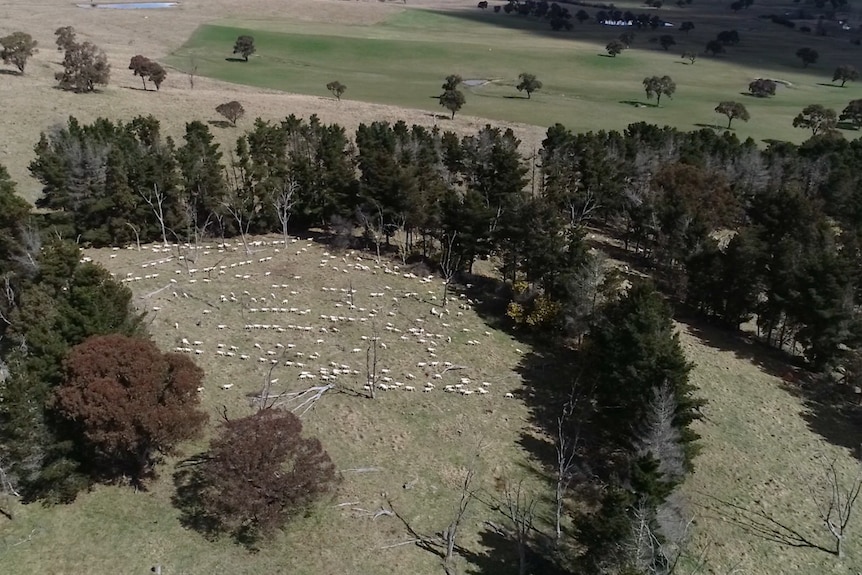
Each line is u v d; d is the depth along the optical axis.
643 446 49.00
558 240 71.12
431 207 81.12
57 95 116.12
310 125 109.88
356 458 50.84
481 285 79.31
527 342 69.62
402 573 41.91
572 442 55.31
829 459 58.22
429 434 54.47
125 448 43.97
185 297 70.69
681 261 83.44
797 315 72.75
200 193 86.12
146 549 41.81
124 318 52.03
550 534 46.25
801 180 108.06
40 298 55.38
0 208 60.44
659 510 43.75
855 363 69.06
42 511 43.97
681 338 74.88
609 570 40.12
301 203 88.50
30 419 42.78
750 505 51.69
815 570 46.53
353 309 71.25
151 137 96.56
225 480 42.69
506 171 89.94
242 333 65.19
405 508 46.97
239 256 81.50
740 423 61.34
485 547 44.62
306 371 60.25
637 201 91.50
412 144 100.31
